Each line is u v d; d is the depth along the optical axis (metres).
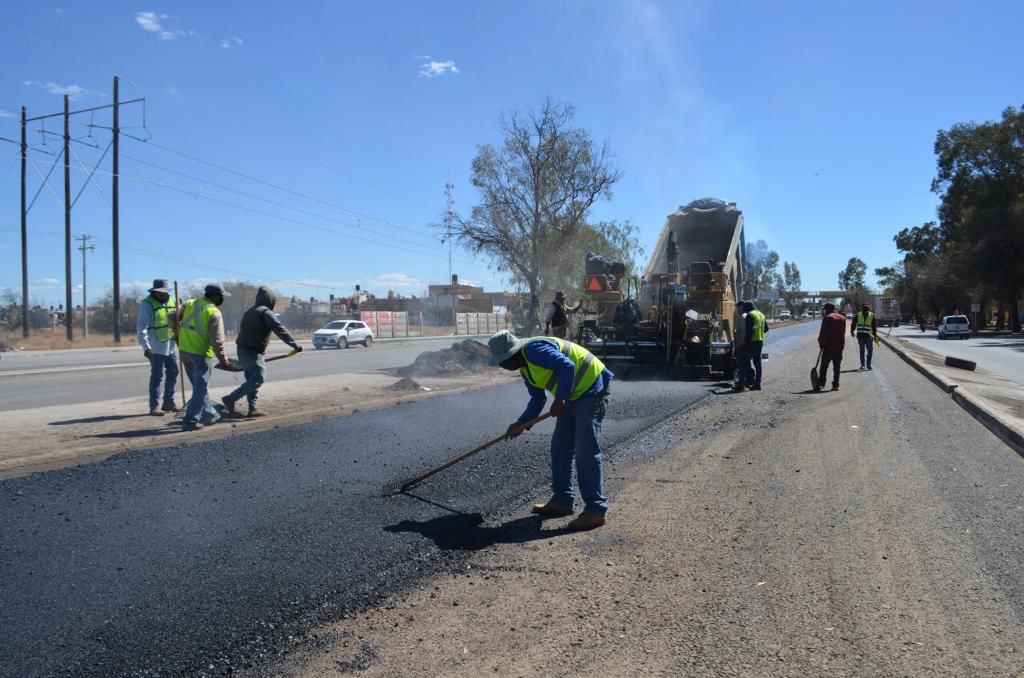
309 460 6.80
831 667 3.06
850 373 16.61
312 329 59.34
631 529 4.94
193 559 4.32
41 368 20.86
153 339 8.98
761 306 40.09
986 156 53.84
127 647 3.30
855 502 5.45
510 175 28.78
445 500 5.64
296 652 3.29
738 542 4.62
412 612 3.68
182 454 6.89
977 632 3.34
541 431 8.39
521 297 33.56
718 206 17.88
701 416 9.66
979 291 67.19
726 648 3.24
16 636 3.38
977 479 6.10
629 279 16.33
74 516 5.05
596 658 3.18
